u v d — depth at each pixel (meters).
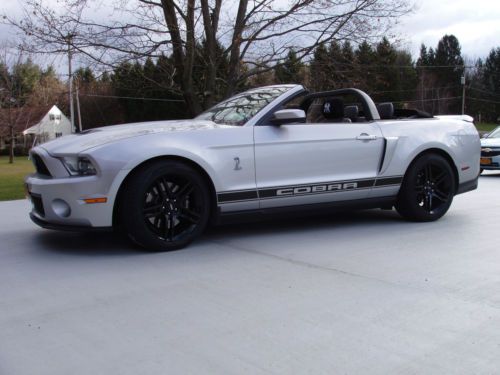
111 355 2.29
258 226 5.16
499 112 81.00
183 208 4.14
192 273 3.52
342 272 3.51
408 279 3.34
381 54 10.04
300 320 2.66
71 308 2.88
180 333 2.52
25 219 5.84
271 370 2.14
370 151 4.93
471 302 2.89
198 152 4.11
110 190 3.81
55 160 3.96
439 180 5.39
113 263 3.80
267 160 4.42
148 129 4.21
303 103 5.73
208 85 9.64
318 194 4.68
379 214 5.84
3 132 33.69
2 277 3.50
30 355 2.31
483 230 4.91
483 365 2.16
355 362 2.20
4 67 31.86
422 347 2.33
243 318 2.70
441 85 74.19
